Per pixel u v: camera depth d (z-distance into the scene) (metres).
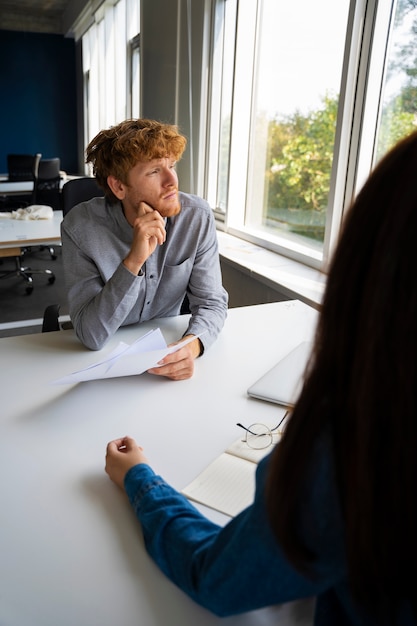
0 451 1.01
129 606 0.69
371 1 2.09
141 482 0.81
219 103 3.54
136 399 1.22
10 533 0.81
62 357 1.42
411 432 0.40
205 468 0.97
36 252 5.84
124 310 1.44
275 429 1.10
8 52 10.03
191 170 3.78
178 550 0.66
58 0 8.85
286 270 2.62
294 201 2.90
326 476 0.45
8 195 6.41
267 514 0.48
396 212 0.39
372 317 0.40
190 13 3.56
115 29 6.80
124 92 6.65
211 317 1.57
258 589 0.52
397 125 2.13
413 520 0.41
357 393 0.42
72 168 10.88
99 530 0.82
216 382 1.31
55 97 10.50
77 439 1.05
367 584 0.44
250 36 3.11
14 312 4.02
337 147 2.34
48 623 0.66
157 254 1.64
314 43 2.59
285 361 1.39
